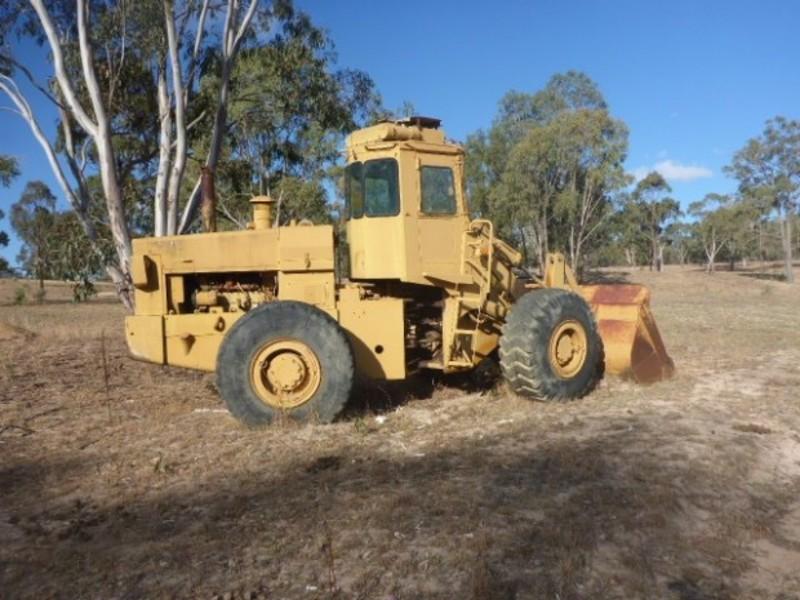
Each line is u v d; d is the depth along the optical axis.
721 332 17.17
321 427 7.25
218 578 4.08
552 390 8.18
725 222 69.69
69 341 16.05
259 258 7.92
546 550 4.38
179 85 14.29
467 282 8.03
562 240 47.19
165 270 8.09
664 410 7.91
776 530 4.95
